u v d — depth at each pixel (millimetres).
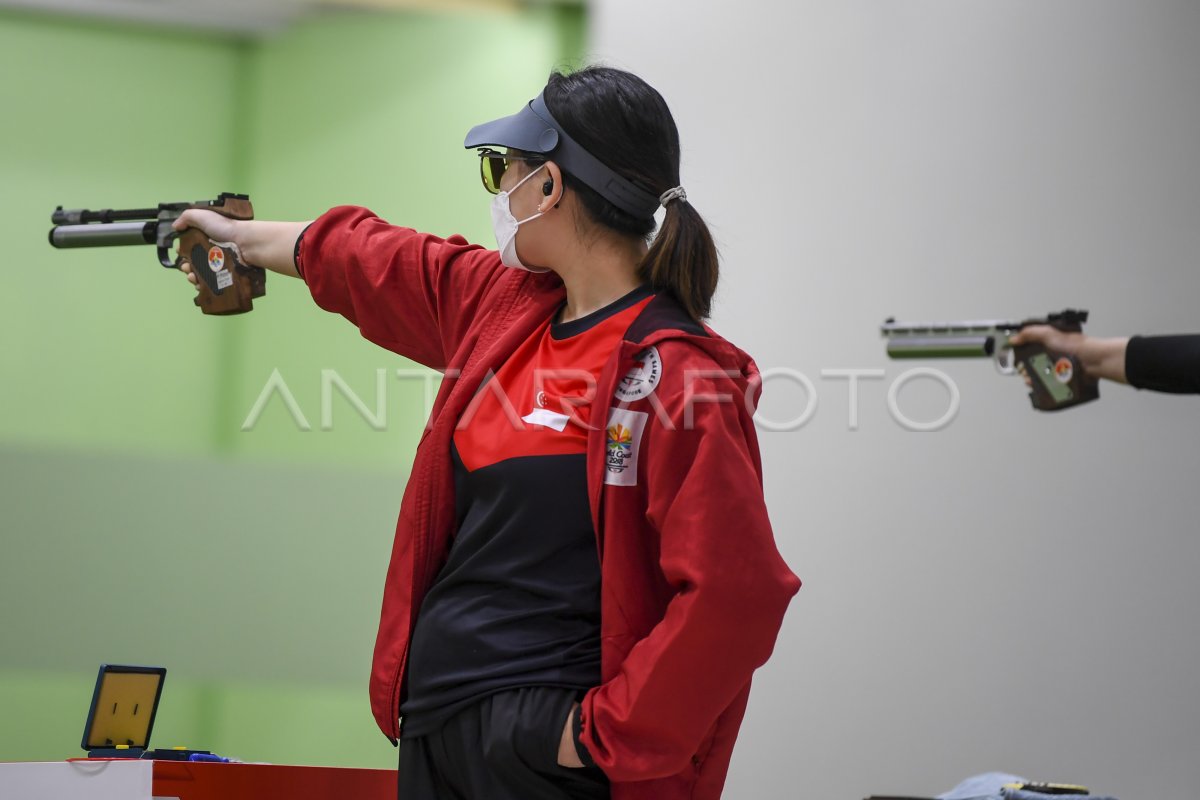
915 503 9109
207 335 9391
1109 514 8758
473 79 9609
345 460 9375
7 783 3922
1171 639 8578
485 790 3730
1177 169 8844
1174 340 5738
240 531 9266
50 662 8898
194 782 4270
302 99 9555
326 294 4879
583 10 9750
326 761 9125
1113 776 8570
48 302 9125
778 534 9336
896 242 9305
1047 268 9039
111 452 9148
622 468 3738
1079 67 9055
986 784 6273
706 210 9656
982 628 8906
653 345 3797
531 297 4277
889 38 9398
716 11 9672
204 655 9141
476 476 3943
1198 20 8852
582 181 4008
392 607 4074
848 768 9031
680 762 3586
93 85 9258
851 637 9148
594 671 3744
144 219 5391
